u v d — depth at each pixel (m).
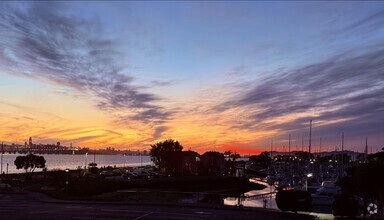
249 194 89.25
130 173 98.75
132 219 26.52
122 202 36.97
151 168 151.62
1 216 27.50
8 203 36.59
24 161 95.75
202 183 104.81
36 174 92.19
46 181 72.12
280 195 29.97
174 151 123.75
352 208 27.83
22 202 37.62
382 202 26.91
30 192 48.81
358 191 28.69
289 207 29.50
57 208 32.47
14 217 27.05
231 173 146.50
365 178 25.50
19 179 75.75
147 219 26.53
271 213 30.05
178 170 122.56
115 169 127.94
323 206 52.28
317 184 80.12
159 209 32.16
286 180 109.56
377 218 27.70
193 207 33.59
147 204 35.41
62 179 70.31
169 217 27.50
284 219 27.33
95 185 62.12
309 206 29.38
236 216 28.28
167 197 63.06
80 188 56.59
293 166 150.38
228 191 98.12
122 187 76.50
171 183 93.88
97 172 110.12
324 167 127.25
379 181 24.95
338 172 99.31
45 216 27.61
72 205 35.03
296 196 29.47
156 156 123.81
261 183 124.75
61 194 48.09
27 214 28.56
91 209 31.86
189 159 126.81
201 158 139.12
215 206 33.53
